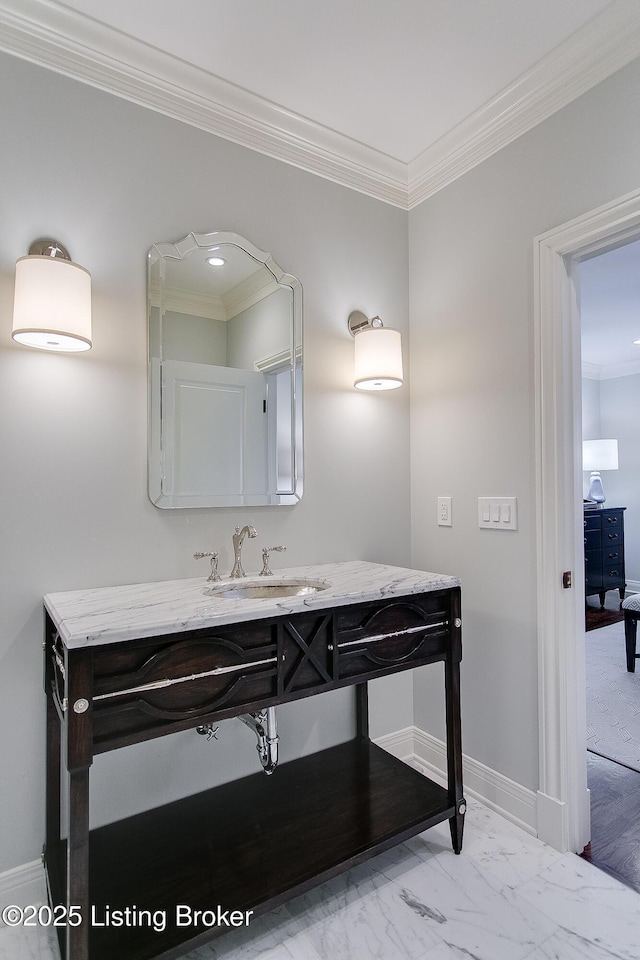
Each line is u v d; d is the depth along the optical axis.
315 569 1.85
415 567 2.23
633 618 3.23
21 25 1.41
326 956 1.28
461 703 1.98
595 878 1.52
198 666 1.20
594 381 5.65
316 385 2.00
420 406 2.21
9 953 1.30
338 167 2.03
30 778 1.43
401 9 1.42
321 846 1.44
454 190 2.04
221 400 1.77
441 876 1.54
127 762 1.58
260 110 1.78
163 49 1.54
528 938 1.32
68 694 1.05
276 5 1.40
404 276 2.25
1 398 1.41
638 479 5.40
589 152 1.58
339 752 1.98
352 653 1.44
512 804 1.79
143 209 1.63
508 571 1.83
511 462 1.82
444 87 1.71
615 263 3.05
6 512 1.41
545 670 1.68
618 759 2.23
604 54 1.51
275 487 1.87
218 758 1.74
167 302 1.67
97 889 1.28
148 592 1.47
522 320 1.78
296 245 1.95
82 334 1.37
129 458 1.59
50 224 1.48
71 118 1.51
